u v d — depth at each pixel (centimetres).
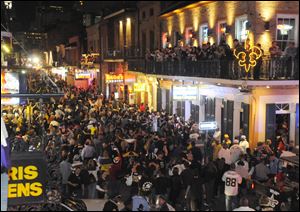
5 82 1157
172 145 1291
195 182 1017
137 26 2816
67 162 1030
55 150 1112
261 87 1338
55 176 1014
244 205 854
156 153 1192
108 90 2469
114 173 1033
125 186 1015
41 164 632
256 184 1048
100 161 1101
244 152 1204
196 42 2003
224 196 1095
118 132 1361
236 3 1661
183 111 2019
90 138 1303
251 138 1374
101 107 1848
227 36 1717
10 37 1254
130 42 2862
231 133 1585
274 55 1330
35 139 1087
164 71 2072
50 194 747
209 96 1739
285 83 1294
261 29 1544
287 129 1345
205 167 1106
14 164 619
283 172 933
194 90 1706
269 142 1205
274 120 1356
